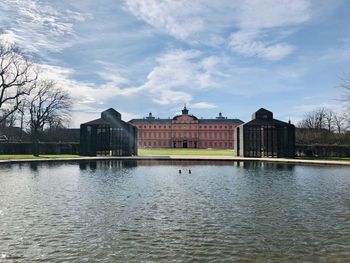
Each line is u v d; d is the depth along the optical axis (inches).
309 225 474.0
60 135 3312.0
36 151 2121.1
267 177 1022.4
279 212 550.3
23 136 3078.2
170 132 5359.3
